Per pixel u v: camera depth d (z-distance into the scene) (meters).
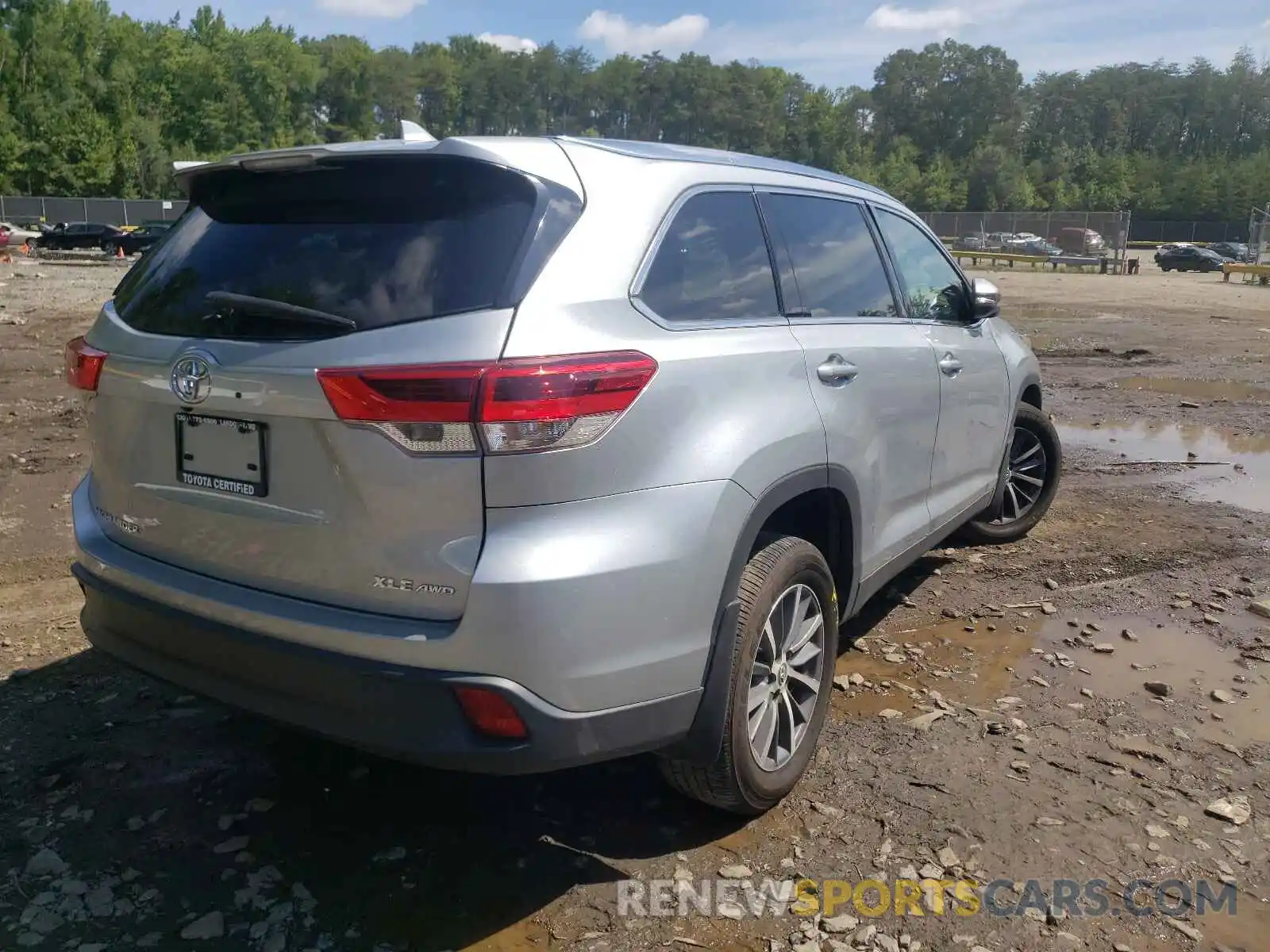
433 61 137.62
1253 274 35.03
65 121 76.50
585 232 2.59
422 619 2.39
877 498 3.60
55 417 8.90
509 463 2.31
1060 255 44.03
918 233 4.44
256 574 2.62
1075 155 123.06
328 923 2.62
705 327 2.84
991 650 4.34
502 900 2.72
